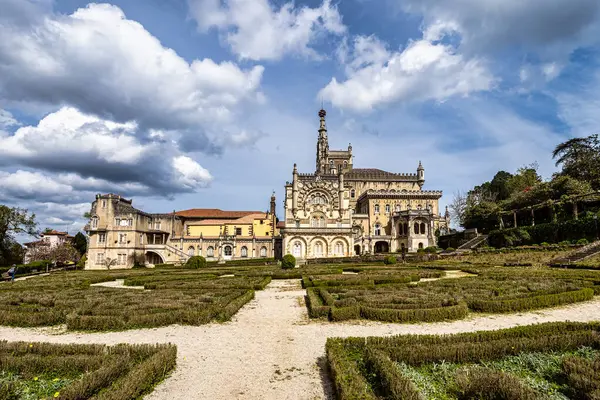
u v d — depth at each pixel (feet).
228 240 314.35
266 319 64.39
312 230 281.74
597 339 39.83
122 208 293.23
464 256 200.23
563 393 30.53
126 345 40.88
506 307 64.90
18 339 53.62
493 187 369.71
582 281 87.20
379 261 208.54
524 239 223.71
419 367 36.70
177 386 35.81
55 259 296.71
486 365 36.32
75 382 31.78
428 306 65.16
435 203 351.25
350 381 31.48
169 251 296.30
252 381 36.99
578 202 219.20
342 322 60.70
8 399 31.19
